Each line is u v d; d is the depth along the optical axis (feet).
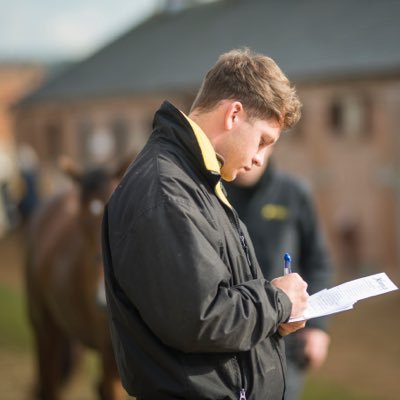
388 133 42.34
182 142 6.46
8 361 24.07
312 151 46.93
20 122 82.33
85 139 70.18
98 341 13.67
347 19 52.90
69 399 20.03
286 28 57.52
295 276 6.87
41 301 17.04
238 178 11.32
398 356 24.18
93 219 13.93
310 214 12.03
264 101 6.52
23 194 56.44
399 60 41.50
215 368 6.28
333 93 45.19
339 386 20.68
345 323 29.35
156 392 6.30
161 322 5.94
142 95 61.00
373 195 43.62
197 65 59.88
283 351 7.02
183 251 5.93
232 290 6.20
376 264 43.75
